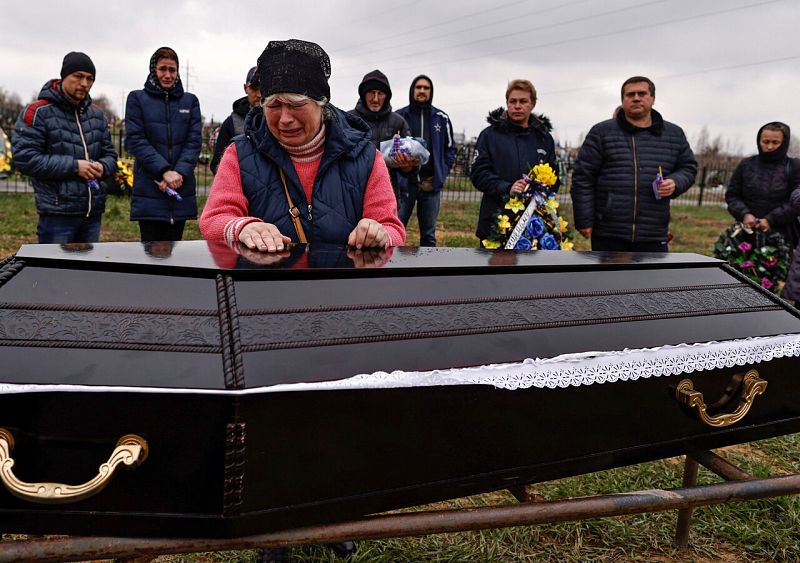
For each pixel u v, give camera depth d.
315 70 1.89
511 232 4.44
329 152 2.04
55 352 1.14
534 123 4.75
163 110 4.39
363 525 1.27
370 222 1.84
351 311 1.36
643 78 4.23
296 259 1.54
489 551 2.28
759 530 2.49
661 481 2.81
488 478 1.44
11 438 1.09
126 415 1.12
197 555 2.19
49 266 1.31
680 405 1.66
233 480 1.14
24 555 1.10
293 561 2.13
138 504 1.15
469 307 1.48
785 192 5.18
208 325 1.22
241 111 4.66
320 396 1.20
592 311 1.61
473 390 1.37
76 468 1.13
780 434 1.84
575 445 1.54
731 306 1.81
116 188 12.33
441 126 5.54
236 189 2.03
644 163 4.28
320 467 1.23
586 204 4.45
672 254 2.12
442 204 16.00
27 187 13.62
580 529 2.45
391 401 1.28
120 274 1.30
